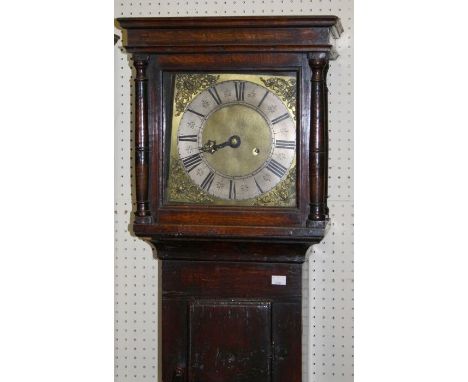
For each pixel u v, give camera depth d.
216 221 1.46
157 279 1.80
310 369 1.75
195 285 1.52
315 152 1.42
